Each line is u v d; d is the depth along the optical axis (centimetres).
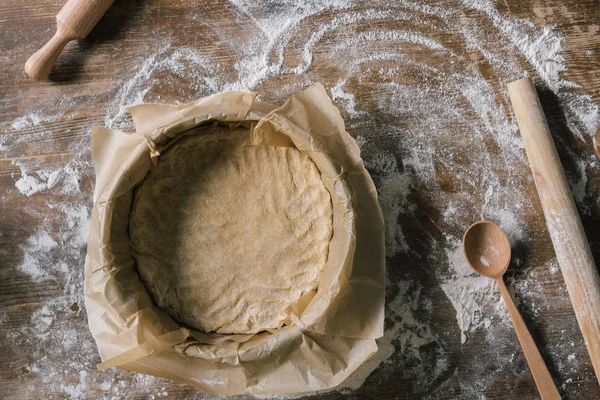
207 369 66
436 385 74
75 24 72
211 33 75
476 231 73
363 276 68
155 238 70
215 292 70
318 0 75
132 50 76
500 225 75
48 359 74
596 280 70
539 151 72
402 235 74
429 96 75
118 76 75
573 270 70
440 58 76
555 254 74
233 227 71
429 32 75
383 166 75
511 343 74
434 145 75
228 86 75
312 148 66
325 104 68
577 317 71
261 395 73
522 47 75
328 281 66
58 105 75
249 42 76
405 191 75
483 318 74
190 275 70
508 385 74
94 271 65
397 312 74
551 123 75
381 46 76
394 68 76
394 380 74
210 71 75
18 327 74
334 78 75
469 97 75
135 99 75
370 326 67
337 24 75
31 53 76
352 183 68
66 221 75
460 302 74
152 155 66
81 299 74
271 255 70
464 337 74
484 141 75
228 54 76
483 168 75
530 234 75
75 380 74
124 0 76
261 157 71
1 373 74
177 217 71
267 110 70
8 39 76
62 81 75
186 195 71
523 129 72
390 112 75
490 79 75
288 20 75
